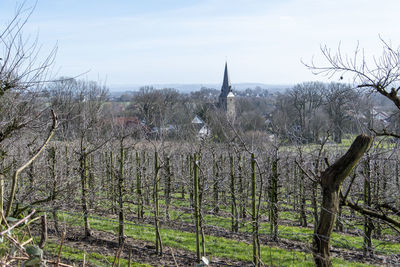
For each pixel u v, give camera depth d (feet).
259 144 54.24
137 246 36.42
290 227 45.85
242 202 42.42
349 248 37.73
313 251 14.43
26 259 8.30
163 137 49.83
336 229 44.83
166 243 38.01
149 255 33.96
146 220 46.06
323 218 14.21
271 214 38.73
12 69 21.06
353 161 13.98
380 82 20.25
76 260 28.94
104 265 29.09
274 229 39.01
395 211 17.71
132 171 54.24
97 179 51.72
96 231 39.75
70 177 30.17
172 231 42.70
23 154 30.37
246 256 34.32
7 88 20.89
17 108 22.47
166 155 50.88
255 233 27.96
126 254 33.50
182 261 32.81
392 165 41.24
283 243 38.75
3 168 24.97
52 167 33.27
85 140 38.99
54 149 35.83
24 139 33.01
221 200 46.29
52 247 31.14
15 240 8.37
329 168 14.46
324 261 14.08
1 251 7.96
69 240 34.86
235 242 38.65
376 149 25.99
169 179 51.13
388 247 36.88
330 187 14.28
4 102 21.86
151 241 38.65
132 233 40.86
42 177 31.68
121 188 36.76
